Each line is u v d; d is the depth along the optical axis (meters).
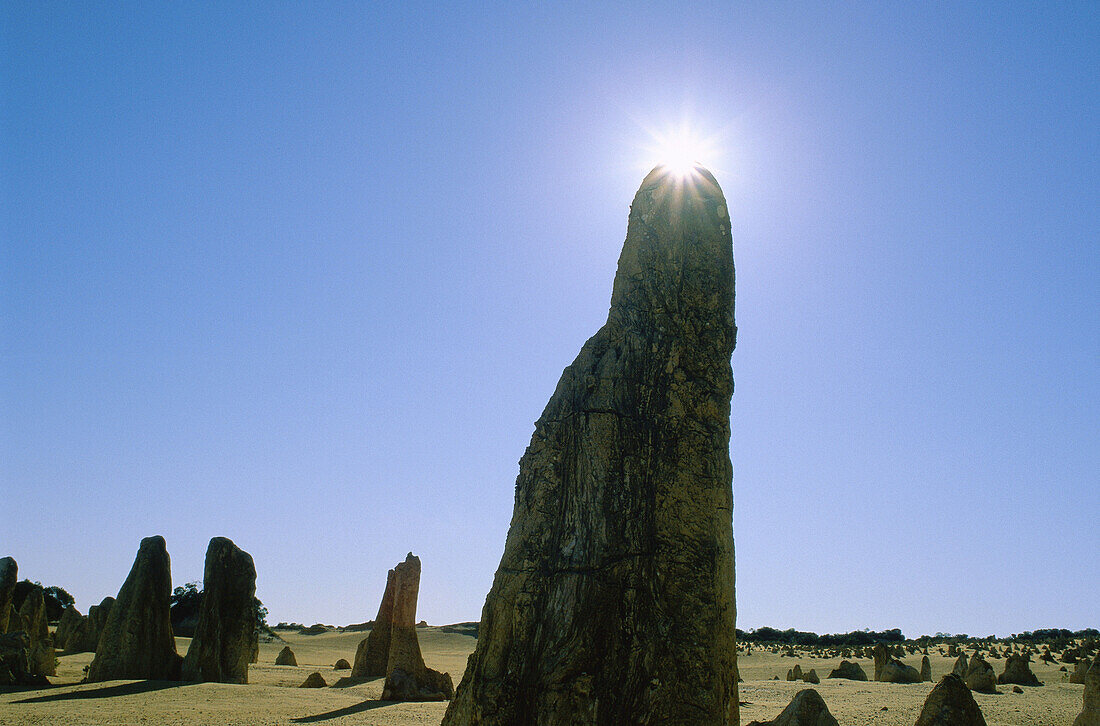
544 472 16.33
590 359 17.06
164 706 32.53
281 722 29.28
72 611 72.56
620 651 14.66
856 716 34.69
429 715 32.00
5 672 39.12
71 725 26.78
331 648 98.12
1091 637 124.81
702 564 15.48
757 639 148.38
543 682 14.47
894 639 149.62
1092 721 26.42
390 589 55.25
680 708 14.44
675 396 16.52
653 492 15.77
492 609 15.59
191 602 92.81
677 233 17.78
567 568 15.23
